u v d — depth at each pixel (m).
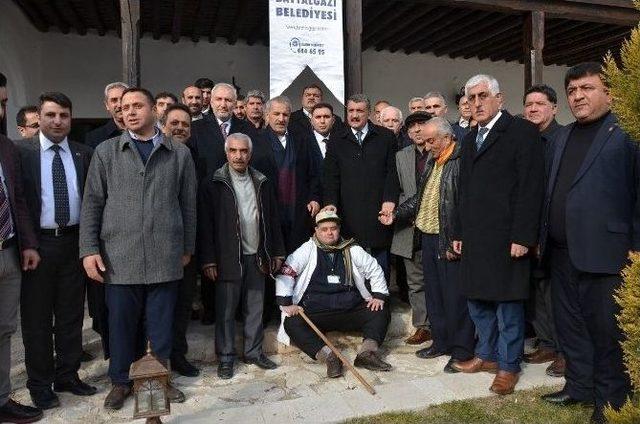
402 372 3.76
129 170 3.12
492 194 3.28
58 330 3.32
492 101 3.31
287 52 5.36
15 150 3.02
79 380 3.43
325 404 3.15
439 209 3.75
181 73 8.47
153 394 2.44
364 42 8.77
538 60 6.47
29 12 6.98
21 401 3.33
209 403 3.29
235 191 3.70
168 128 3.83
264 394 3.43
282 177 4.25
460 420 2.97
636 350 2.13
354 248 4.11
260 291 3.84
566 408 3.09
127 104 3.11
